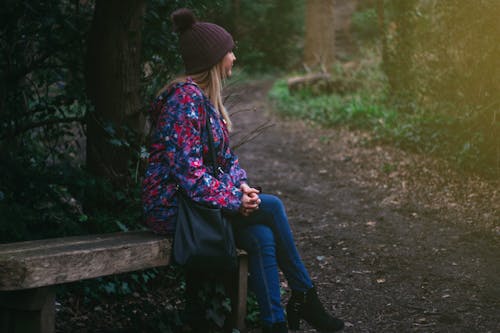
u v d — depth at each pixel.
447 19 6.82
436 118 7.31
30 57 3.80
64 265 2.22
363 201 5.82
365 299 3.55
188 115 2.46
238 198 2.51
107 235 2.61
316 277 3.98
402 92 8.62
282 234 2.69
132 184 3.58
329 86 13.02
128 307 3.10
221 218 2.48
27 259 2.13
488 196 5.29
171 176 2.51
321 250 4.53
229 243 2.51
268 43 20.83
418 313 3.30
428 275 3.85
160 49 3.93
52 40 3.65
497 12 6.12
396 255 4.27
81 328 2.98
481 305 3.34
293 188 6.64
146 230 2.70
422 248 4.37
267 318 2.60
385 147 7.75
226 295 2.82
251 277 2.66
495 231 4.53
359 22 19.70
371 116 9.19
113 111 3.49
